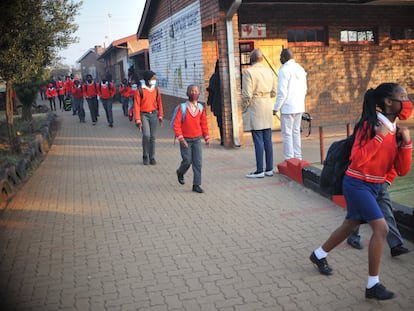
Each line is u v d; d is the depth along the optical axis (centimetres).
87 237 565
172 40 1478
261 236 539
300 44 1252
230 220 598
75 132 1532
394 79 1342
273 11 1210
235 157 968
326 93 1289
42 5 949
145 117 927
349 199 396
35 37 924
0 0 802
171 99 1566
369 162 383
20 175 866
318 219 581
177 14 1380
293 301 393
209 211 638
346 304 384
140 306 398
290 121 783
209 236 548
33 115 2108
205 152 1033
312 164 809
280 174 799
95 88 1683
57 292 430
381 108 384
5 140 1227
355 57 1299
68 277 460
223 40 1031
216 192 725
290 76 764
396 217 508
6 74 912
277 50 1226
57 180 862
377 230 384
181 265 474
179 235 556
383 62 1326
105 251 520
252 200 674
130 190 766
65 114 2250
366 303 384
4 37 852
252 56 782
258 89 764
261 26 1207
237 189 734
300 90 779
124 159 1025
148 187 779
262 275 443
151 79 918
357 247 488
